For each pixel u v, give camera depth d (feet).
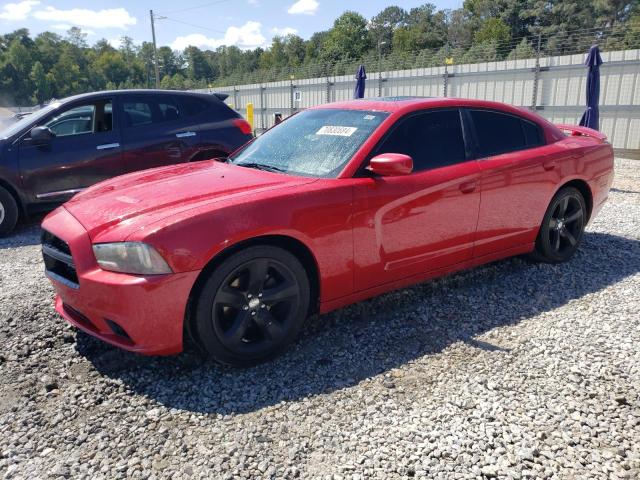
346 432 7.98
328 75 95.30
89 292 9.09
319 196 10.16
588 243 17.72
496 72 58.49
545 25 170.30
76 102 21.75
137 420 8.36
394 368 9.86
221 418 8.39
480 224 12.89
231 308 9.68
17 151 20.47
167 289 8.70
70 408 8.66
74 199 11.43
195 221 8.93
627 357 10.06
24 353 10.39
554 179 14.35
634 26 58.39
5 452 7.55
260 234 9.41
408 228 11.47
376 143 11.44
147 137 22.70
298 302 10.26
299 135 12.90
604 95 49.62
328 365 10.03
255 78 111.96
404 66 85.35
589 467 7.17
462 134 12.93
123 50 466.70
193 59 440.04
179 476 7.08
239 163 12.82
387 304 12.78
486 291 13.56
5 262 17.03
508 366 9.83
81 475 7.11
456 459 7.34
